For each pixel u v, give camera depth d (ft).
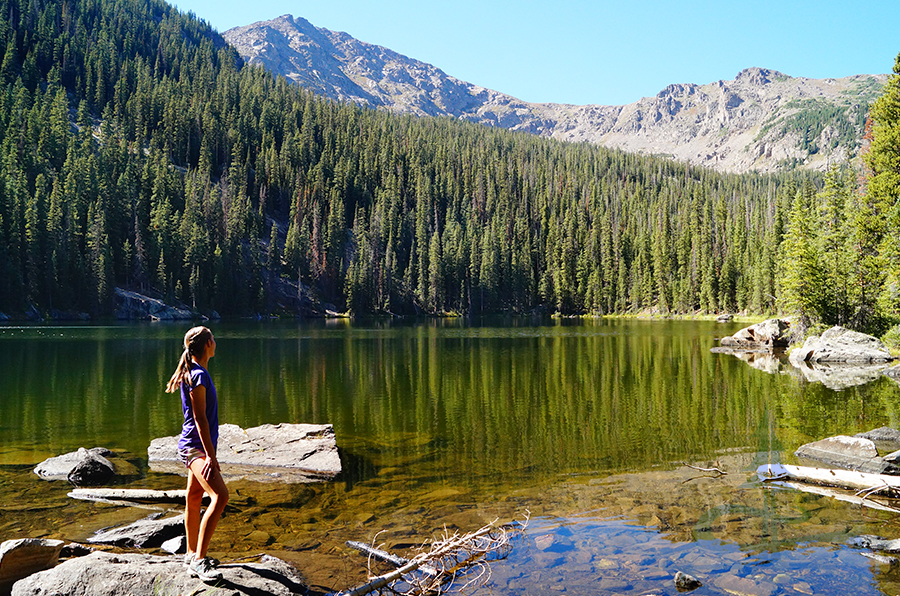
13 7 518.37
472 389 69.51
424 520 26.08
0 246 235.40
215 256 308.60
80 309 259.19
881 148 130.21
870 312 125.39
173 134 443.32
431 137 618.85
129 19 620.08
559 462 36.58
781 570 20.29
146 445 41.81
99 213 279.69
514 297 419.95
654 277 383.86
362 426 48.78
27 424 49.16
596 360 103.76
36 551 19.01
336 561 21.34
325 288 376.27
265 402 60.95
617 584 19.36
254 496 30.07
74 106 458.50
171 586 16.66
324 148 504.84
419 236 428.15
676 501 28.37
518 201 536.01
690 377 79.77
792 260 136.46
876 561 21.09
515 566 20.89
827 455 36.06
